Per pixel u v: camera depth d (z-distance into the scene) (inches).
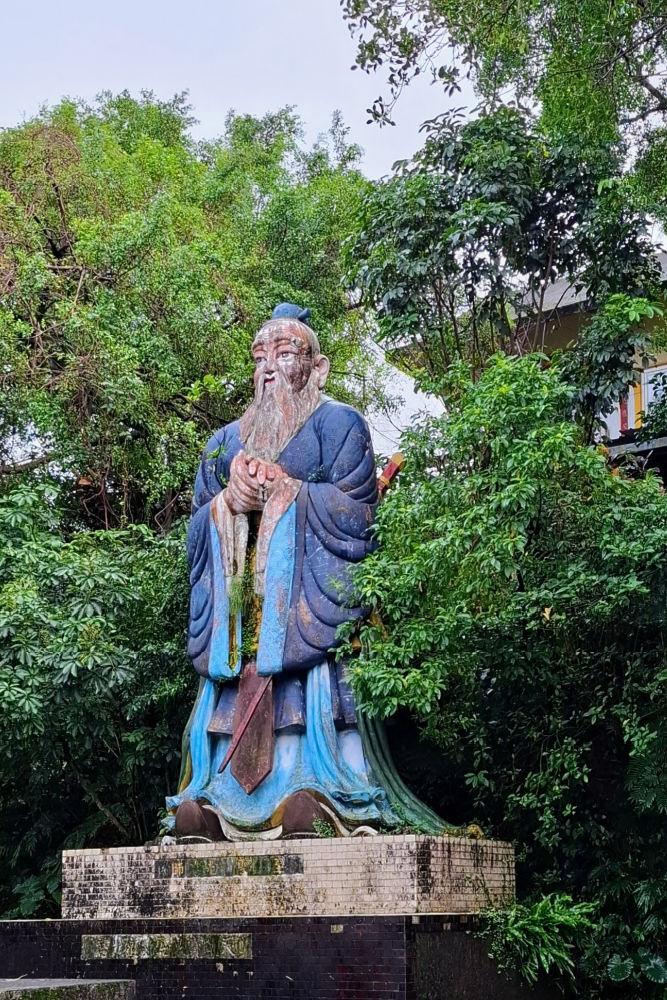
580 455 519.5
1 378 745.6
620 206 650.8
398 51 640.4
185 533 652.7
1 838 685.3
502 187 654.5
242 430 594.6
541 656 559.8
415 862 482.3
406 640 519.5
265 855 517.3
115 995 403.2
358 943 456.1
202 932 495.8
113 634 627.2
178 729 653.3
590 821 565.6
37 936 543.8
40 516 658.2
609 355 637.9
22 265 766.5
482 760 588.4
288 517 562.3
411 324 663.1
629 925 543.5
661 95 675.4
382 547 554.9
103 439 768.9
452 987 462.6
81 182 848.3
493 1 636.1
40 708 584.7
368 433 580.4
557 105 659.4
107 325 755.4
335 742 541.0
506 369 519.5
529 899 534.3
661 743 538.3
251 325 839.7
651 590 535.2
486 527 502.3
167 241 791.7
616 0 628.1
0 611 585.0
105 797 682.8
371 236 677.9
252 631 564.1
